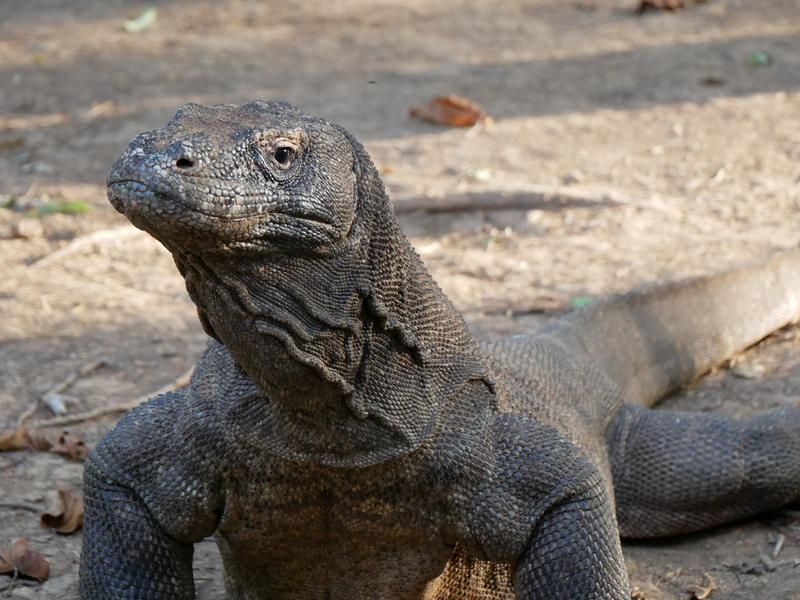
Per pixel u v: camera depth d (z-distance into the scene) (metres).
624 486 9.50
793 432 9.48
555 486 7.05
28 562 8.75
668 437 9.57
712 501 9.41
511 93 22.05
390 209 6.75
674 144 19.02
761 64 22.88
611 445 9.61
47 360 12.45
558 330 10.62
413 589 7.37
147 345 12.92
